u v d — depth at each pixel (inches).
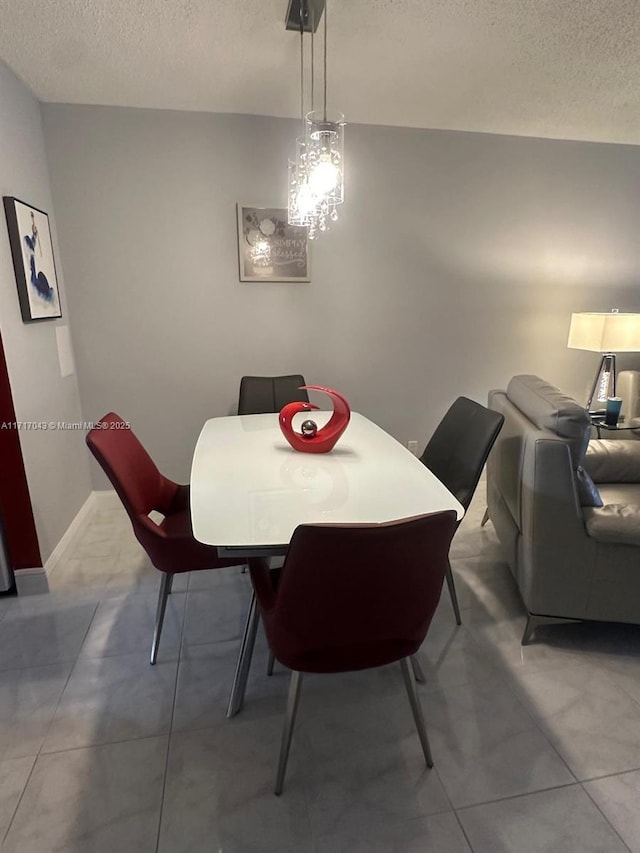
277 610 45.8
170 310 117.8
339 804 50.9
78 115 104.4
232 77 92.4
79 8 70.2
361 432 88.7
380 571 42.6
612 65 87.7
